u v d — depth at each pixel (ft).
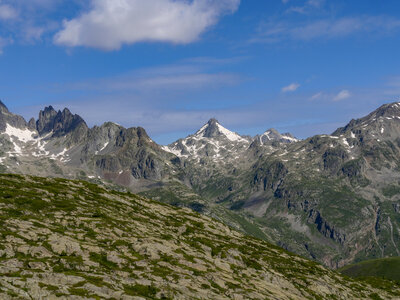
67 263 385.70
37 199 606.96
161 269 441.68
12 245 398.42
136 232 572.92
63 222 529.45
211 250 625.82
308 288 596.70
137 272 413.80
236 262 602.85
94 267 398.62
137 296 336.70
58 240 438.81
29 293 298.56
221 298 402.31
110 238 510.99
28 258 381.40
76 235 483.92
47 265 373.20
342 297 622.54
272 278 573.33
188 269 469.98
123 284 369.91
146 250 491.72
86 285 337.72
